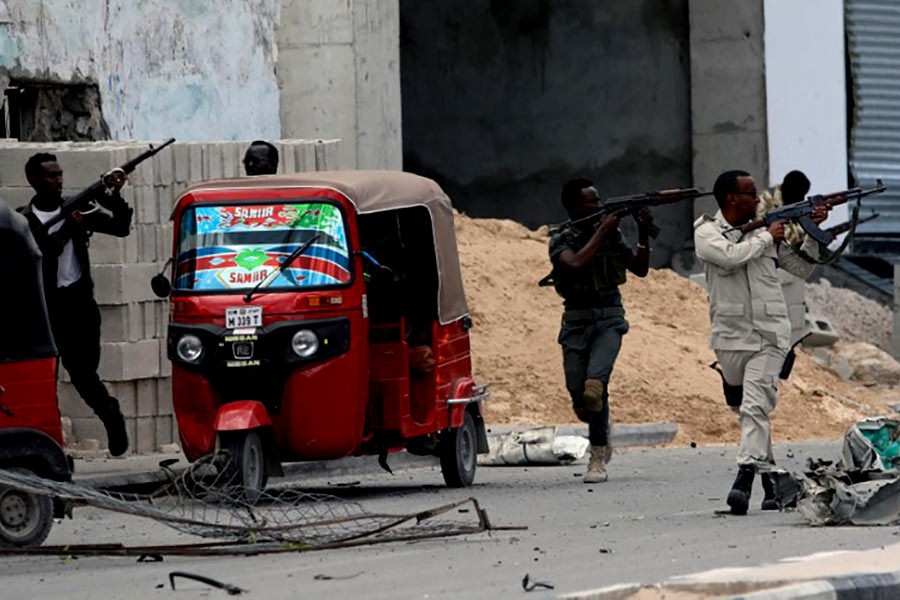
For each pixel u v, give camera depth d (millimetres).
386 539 24734
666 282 56125
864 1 68188
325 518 28109
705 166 67438
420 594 19938
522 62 70250
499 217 70688
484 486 35344
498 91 70500
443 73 70938
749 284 28125
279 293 31312
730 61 66938
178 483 30656
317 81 57094
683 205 68562
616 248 35000
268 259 31688
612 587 19281
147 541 26766
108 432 35031
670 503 31188
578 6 69688
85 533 27906
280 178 32656
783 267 29000
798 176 37094
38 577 22672
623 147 69312
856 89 68125
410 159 71312
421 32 71062
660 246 68688
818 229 28281
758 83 66562
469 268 52594
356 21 57344
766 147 66562
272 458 31500
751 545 24297
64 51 44094
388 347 33188
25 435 24844
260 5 54594
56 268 33281
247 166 35719
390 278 32812
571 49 69875
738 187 28422
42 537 24906
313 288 31438
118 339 37656
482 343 49594
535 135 70250
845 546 23984
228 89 52438
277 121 55594
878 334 64625
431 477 38344
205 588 20828
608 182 69625
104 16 46062
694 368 50281
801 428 49438
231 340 31109
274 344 31125
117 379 37500
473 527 25984
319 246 31828
